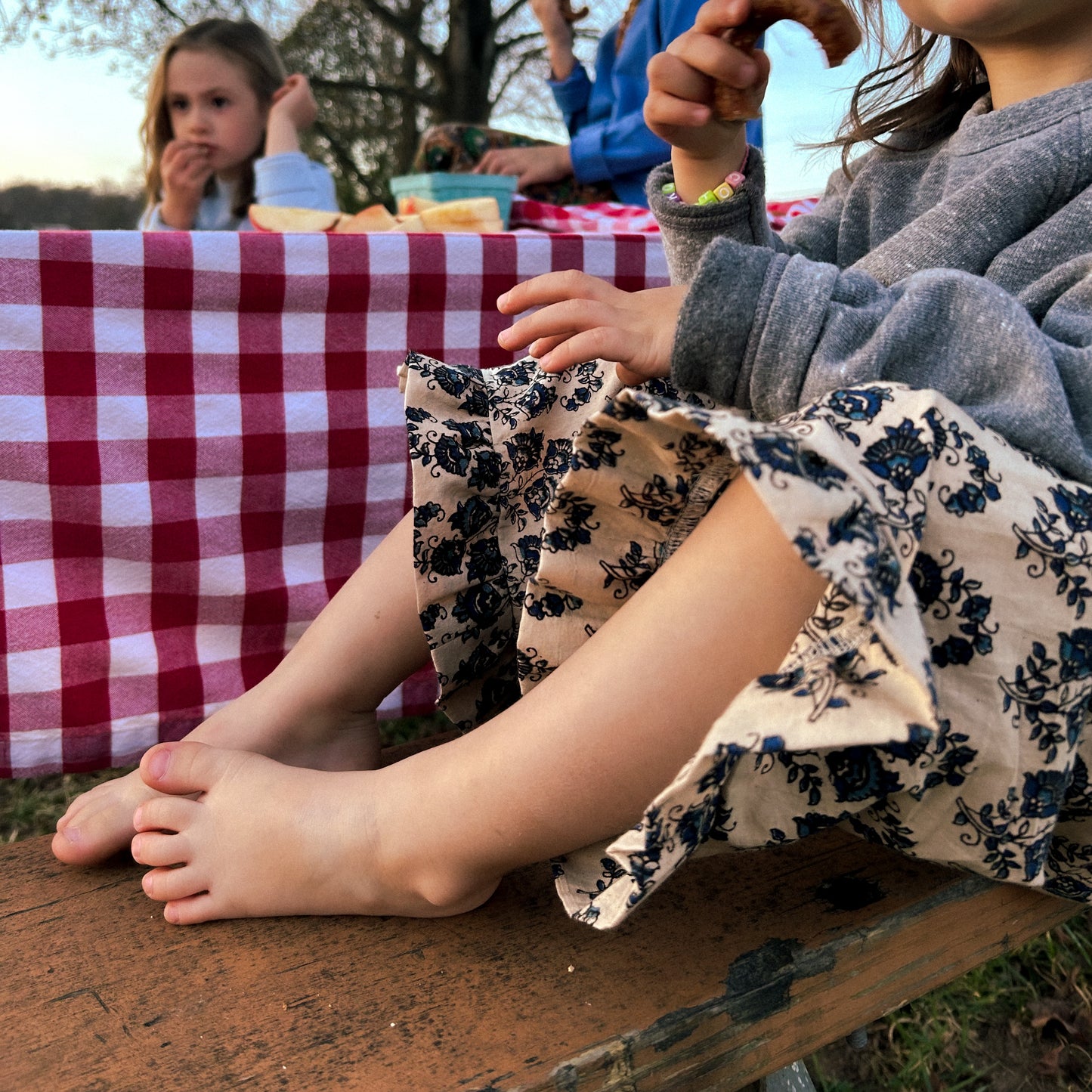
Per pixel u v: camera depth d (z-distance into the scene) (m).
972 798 0.56
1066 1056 0.98
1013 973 1.07
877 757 0.53
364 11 6.58
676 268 0.83
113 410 1.05
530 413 0.79
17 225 5.62
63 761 1.07
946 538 0.52
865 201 0.97
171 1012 0.58
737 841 0.55
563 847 0.57
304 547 1.17
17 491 1.03
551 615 0.63
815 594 0.50
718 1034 0.58
